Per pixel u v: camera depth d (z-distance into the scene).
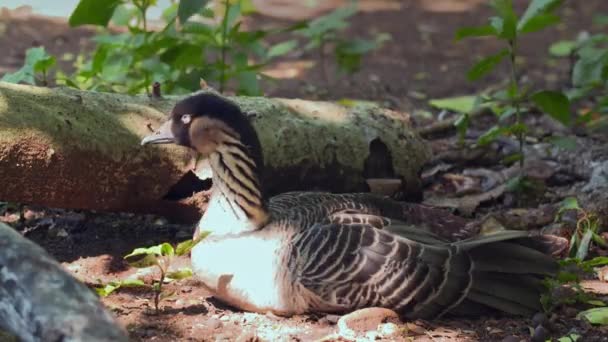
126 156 10.93
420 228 10.20
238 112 10.00
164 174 11.18
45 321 7.41
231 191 9.88
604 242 11.65
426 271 9.47
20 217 11.98
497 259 9.73
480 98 13.25
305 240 9.59
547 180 13.95
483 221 11.81
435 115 17.39
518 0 24.81
